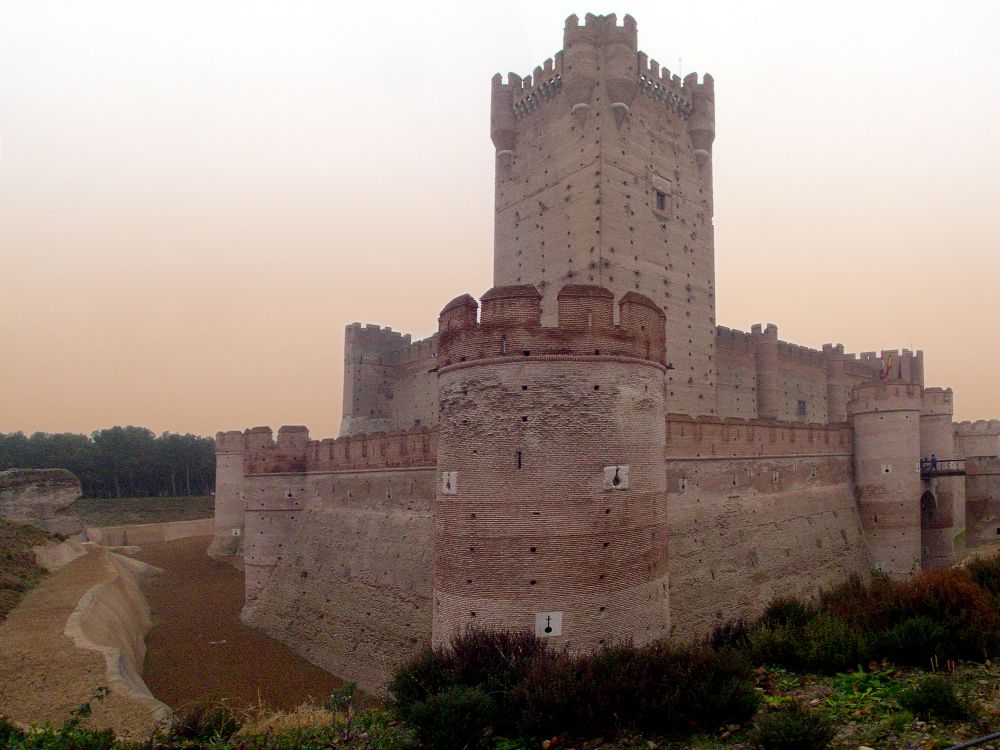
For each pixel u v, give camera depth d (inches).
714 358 1974.7
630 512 745.6
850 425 1865.2
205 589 2149.4
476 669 623.8
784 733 440.8
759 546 1427.2
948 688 482.0
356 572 1423.5
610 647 648.4
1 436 5108.3
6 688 888.3
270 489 1739.7
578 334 742.5
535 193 1914.4
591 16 1818.4
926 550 1873.8
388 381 3016.7
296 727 629.9
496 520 720.3
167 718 710.5
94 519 4028.1
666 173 1915.6
